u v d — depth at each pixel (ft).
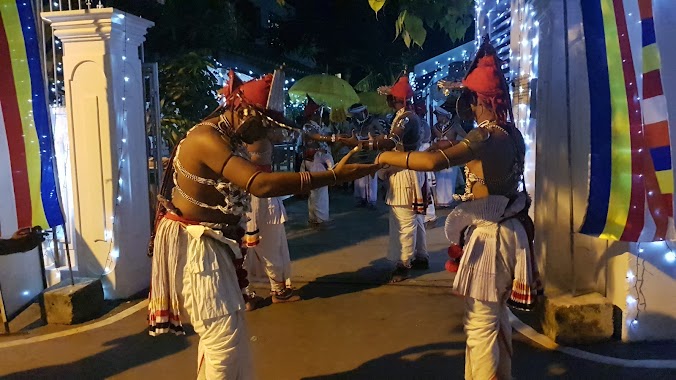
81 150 16.97
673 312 13.42
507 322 11.03
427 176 18.99
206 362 9.70
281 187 8.80
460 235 10.92
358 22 43.91
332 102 29.58
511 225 10.44
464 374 12.23
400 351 13.50
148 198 18.53
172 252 9.56
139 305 16.78
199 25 34.06
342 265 20.97
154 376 12.44
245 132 9.39
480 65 10.60
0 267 15.46
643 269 13.21
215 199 9.59
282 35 47.16
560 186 14.75
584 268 14.75
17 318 15.85
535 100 16.06
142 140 18.21
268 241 16.57
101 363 13.11
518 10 17.39
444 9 25.88
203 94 27.48
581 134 14.08
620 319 13.58
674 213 12.12
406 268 18.99
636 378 11.86
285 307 16.69
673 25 12.48
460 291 10.62
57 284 16.24
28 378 12.46
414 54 42.39
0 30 14.30
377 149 10.02
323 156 27.86
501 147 10.14
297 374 12.46
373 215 31.81
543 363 12.60
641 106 11.71
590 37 11.94
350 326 15.10
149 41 33.83
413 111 17.78
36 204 14.92
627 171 11.93
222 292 9.52
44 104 14.85
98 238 17.12
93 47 16.61
